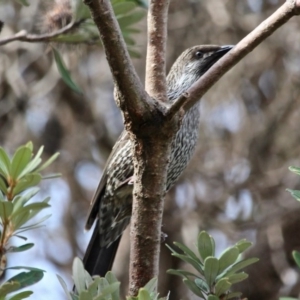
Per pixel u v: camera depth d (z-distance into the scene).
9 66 12.38
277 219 12.61
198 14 12.79
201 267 4.43
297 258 4.23
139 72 12.48
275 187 12.69
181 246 4.45
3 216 4.20
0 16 11.71
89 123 13.02
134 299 3.84
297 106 12.79
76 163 13.08
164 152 4.37
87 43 6.53
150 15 4.67
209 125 12.80
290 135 12.79
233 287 12.55
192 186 12.62
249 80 12.76
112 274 4.09
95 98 13.00
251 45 4.41
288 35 12.72
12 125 12.59
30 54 12.53
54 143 12.94
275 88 12.85
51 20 6.52
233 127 12.87
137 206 4.42
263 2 12.83
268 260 12.58
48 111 12.85
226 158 12.75
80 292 3.87
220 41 12.69
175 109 4.30
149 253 4.41
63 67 6.69
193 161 12.71
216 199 12.55
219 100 12.79
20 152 4.27
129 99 4.25
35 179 4.23
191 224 12.39
